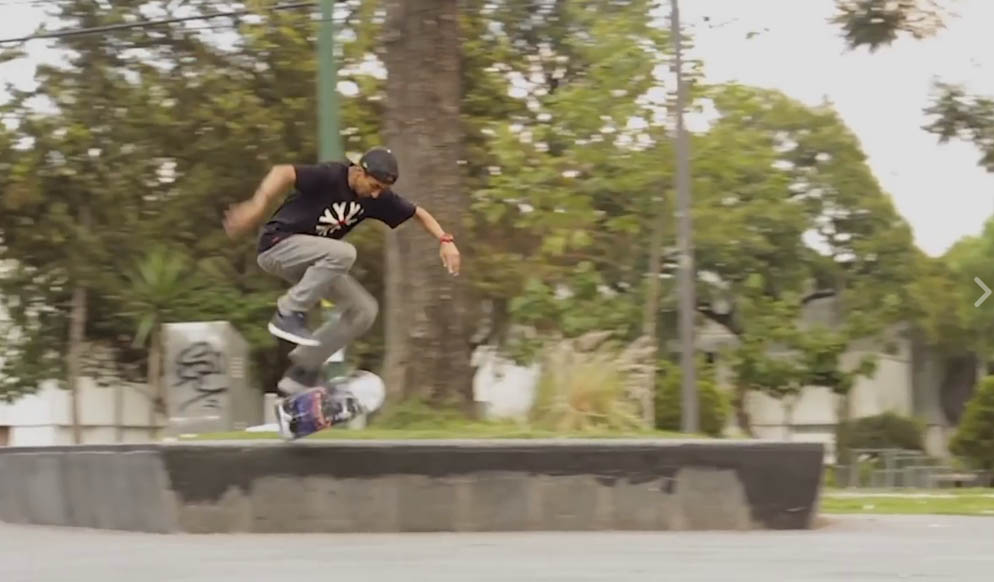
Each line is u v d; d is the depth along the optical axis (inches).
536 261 901.8
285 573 200.4
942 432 1547.7
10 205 1072.2
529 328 949.8
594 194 821.2
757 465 305.9
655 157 793.6
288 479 287.1
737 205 931.3
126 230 1110.4
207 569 206.8
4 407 1507.1
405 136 350.6
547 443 296.0
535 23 1013.8
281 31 1036.5
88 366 1251.2
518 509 293.9
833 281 1272.1
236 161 1071.0
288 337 270.2
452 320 344.2
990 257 1395.2
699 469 302.8
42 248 1125.7
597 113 786.2
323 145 524.7
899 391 1466.5
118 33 1063.6
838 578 194.7
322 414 283.0
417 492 290.2
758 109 999.6
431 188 347.9
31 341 1206.9
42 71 1079.0
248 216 260.1
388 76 355.3
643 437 320.2
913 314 1278.3
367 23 636.7
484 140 983.6
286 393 287.0
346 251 268.1
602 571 203.9
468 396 345.1
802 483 308.7
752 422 1321.4
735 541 270.4
